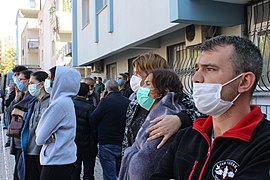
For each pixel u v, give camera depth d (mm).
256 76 1516
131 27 7641
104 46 10047
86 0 12984
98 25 10727
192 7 5047
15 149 4598
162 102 2344
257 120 1475
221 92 1517
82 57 13320
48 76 3920
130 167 2225
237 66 1503
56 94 3553
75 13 14359
